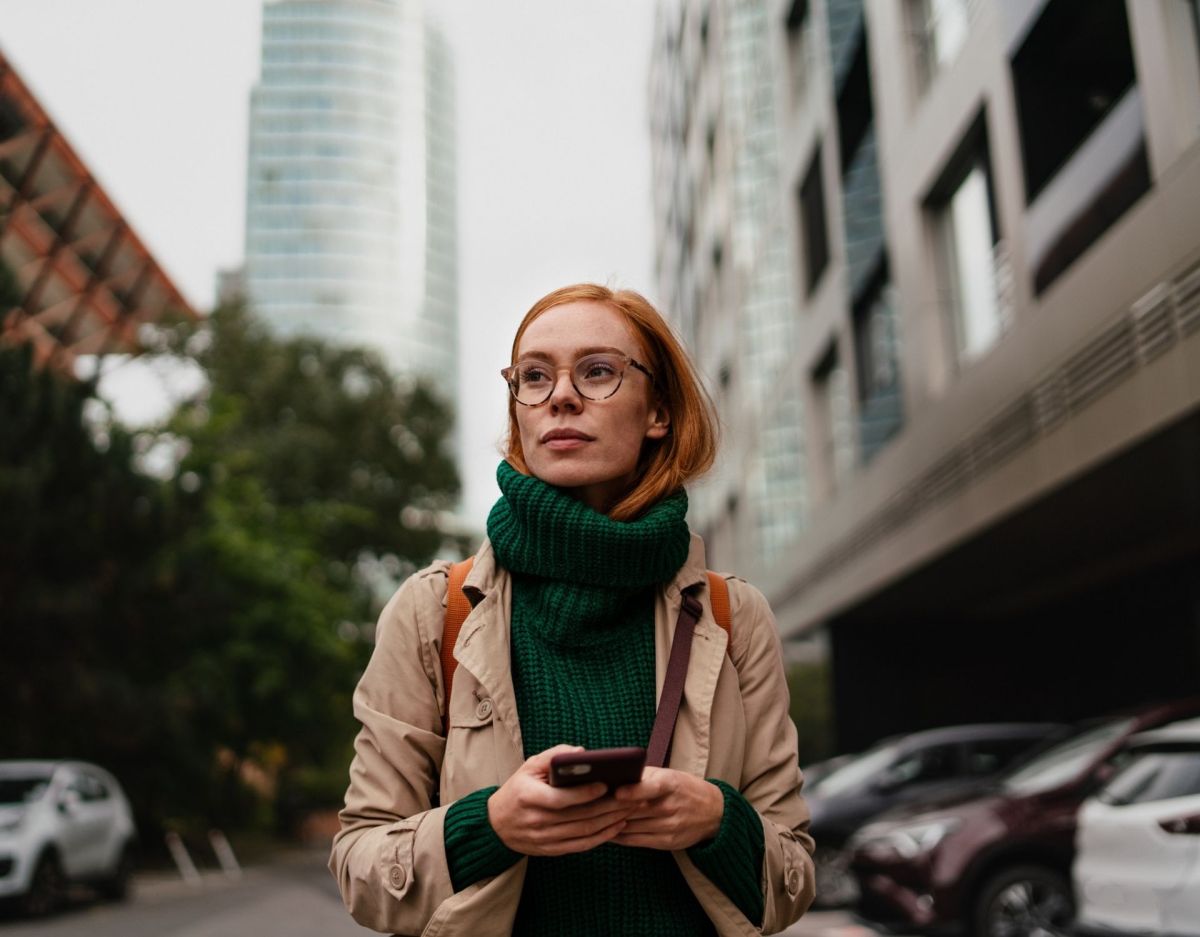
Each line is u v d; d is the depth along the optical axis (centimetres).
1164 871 509
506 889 121
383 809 135
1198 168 770
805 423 1992
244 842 2814
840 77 1716
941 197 1375
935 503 1328
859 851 779
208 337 2641
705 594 146
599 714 136
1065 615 1814
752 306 2498
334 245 12162
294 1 13062
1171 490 1028
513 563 141
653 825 119
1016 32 1095
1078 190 992
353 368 2862
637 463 155
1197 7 823
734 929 127
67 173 2189
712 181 3041
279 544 2172
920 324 1368
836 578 1802
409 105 13138
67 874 1056
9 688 1412
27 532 1282
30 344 1410
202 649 1845
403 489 2736
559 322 148
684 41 3575
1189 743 536
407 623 142
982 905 684
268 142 12494
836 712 1905
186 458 1734
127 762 1667
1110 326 897
